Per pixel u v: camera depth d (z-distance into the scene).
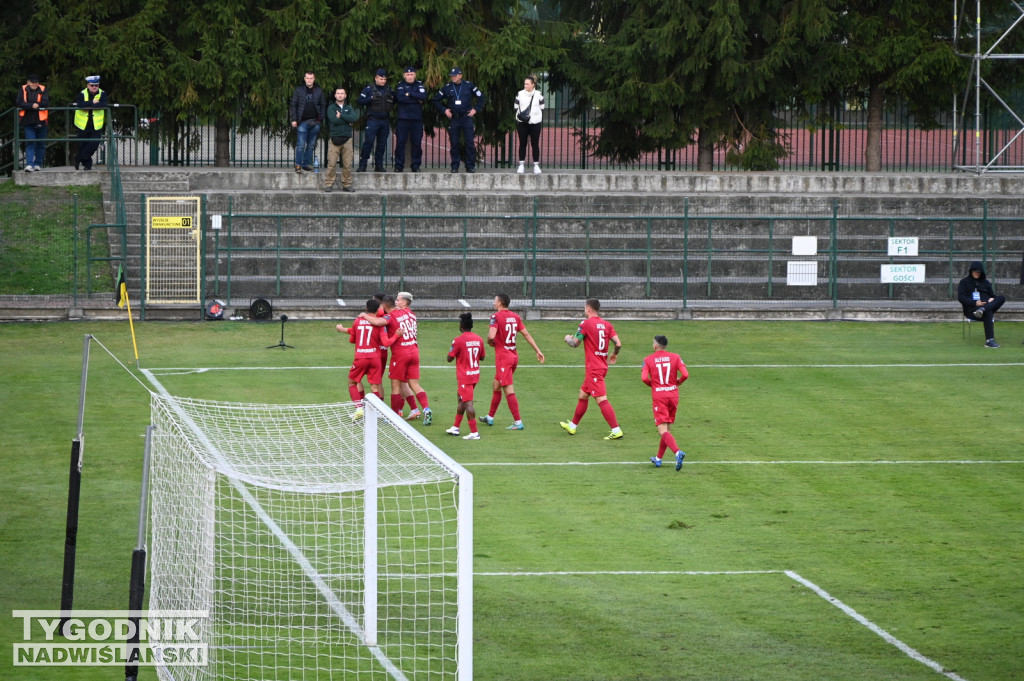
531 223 84.12
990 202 86.88
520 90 98.94
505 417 51.94
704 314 76.94
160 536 30.39
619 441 47.81
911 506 39.03
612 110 103.75
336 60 97.00
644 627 28.56
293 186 87.88
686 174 91.38
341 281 78.69
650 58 102.25
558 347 67.94
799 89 103.31
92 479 40.75
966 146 113.75
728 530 36.41
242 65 95.50
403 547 33.97
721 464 44.25
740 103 102.81
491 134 103.75
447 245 83.12
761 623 28.86
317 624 28.42
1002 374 61.12
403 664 26.30
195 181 87.44
